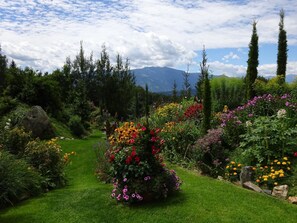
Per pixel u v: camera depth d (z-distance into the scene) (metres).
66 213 6.09
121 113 43.38
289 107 10.07
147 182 6.26
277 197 6.59
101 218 5.76
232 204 6.05
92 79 47.25
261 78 17.77
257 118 10.11
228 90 17.45
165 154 10.73
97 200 6.69
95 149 11.65
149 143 6.44
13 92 22.33
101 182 8.98
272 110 11.11
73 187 8.59
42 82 23.19
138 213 5.83
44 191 7.98
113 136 10.59
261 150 8.07
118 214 5.88
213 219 5.37
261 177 7.29
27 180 7.46
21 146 9.18
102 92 43.88
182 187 7.27
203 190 6.99
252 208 5.84
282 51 17.42
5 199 6.71
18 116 17.98
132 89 45.19
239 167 8.12
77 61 47.78
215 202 6.16
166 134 11.38
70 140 18.30
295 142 8.01
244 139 8.98
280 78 14.98
